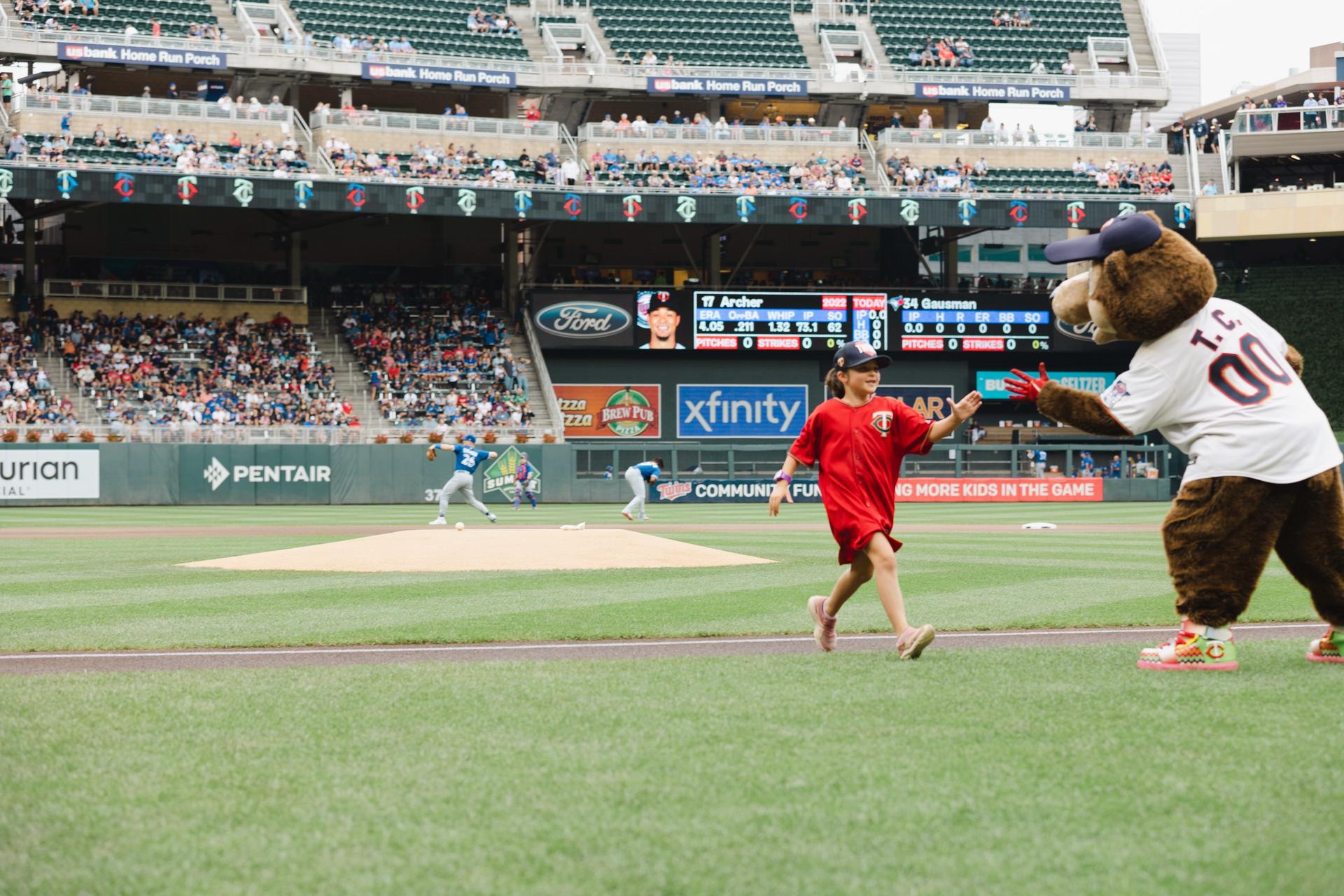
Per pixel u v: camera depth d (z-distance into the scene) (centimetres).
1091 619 1079
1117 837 435
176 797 491
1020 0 5416
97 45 4334
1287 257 5216
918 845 429
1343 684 714
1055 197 4672
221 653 898
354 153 4509
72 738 592
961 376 4888
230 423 4162
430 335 4672
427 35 4891
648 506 4044
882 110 5344
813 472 4347
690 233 5194
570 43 5062
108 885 396
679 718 627
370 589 1338
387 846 431
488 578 1470
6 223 4728
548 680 745
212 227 4800
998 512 3566
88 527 2788
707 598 1245
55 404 4000
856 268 5272
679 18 5225
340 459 4047
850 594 866
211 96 4744
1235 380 757
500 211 4381
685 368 4844
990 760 539
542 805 477
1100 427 779
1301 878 396
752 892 388
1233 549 754
